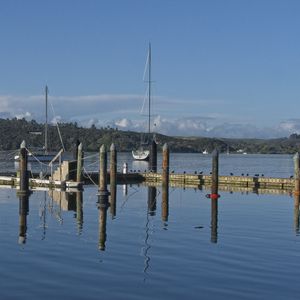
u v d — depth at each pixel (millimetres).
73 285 18406
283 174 99688
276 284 18703
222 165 147250
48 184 57781
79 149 56562
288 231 29859
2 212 37594
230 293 17656
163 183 53719
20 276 19500
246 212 38875
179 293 17625
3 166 124000
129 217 35500
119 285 18453
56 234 28250
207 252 23719
